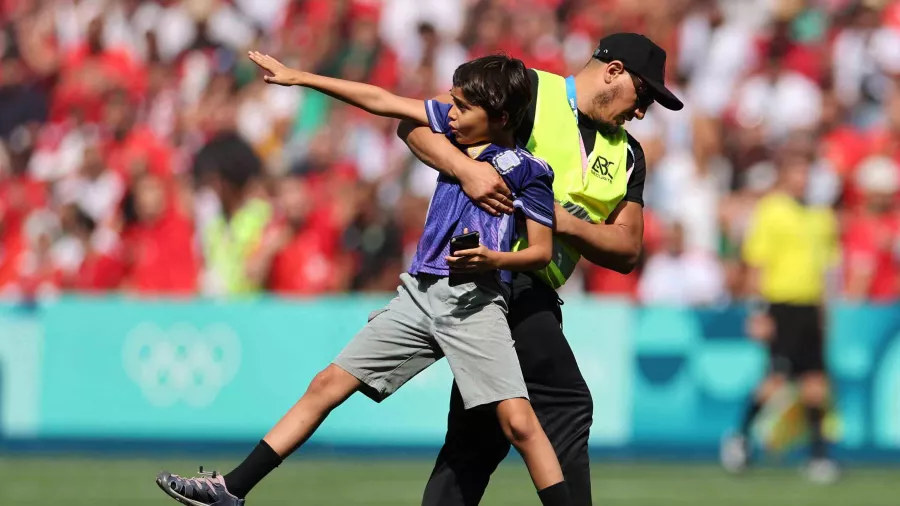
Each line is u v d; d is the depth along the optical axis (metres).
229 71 49.66
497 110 16.41
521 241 16.73
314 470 33.56
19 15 52.78
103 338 36.84
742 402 36.56
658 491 30.58
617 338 36.56
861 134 44.09
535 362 17.20
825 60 49.16
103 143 45.31
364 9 51.34
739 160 45.47
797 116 47.62
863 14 50.47
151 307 36.84
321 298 37.34
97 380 36.78
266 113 46.84
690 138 46.12
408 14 51.75
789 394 36.69
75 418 36.78
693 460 36.62
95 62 49.91
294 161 45.62
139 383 36.72
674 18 50.50
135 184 40.06
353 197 40.91
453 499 17.47
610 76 17.39
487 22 49.28
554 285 17.66
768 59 49.59
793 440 36.59
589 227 17.14
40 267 42.81
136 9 52.72
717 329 36.59
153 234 39.56
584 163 17.38
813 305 35.03
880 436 36.38
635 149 18.11
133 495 28.94
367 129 45.91
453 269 15.86
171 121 47.53
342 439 36.53
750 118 47.78
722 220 42.88
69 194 45.00
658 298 40.38
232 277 39.00
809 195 39.50
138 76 49.81
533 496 29.38
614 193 17.52
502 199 16.33
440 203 16.66
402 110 16.91
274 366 36.53
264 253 39.03
